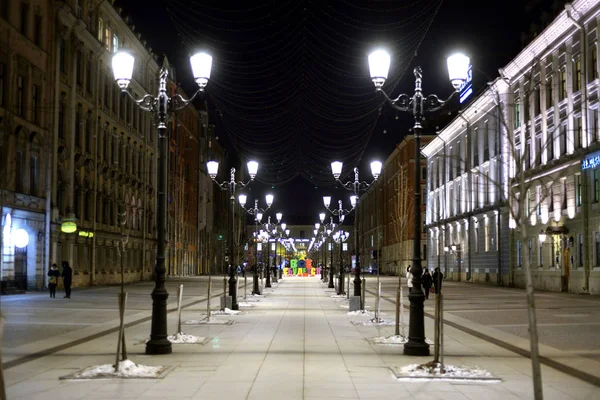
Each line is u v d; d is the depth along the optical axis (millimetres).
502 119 16547
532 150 47094
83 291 43000
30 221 39500
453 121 68000
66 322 21141
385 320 22406
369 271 118375
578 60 40781
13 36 37219
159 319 14031
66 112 45719
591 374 11414
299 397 9523
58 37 43656
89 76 50812
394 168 102562
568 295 39000
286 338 17031
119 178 57719
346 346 15414
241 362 12859
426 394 9820
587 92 38906
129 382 10641
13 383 10570
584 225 39438
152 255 69312
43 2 41688
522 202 8438
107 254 54719
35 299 33875
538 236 47062
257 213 54125
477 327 20328
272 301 34531
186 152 90812
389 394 9797
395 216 93562
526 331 19141
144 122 66750
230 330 19047
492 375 11195
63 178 45000
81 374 11078
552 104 44406
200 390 10008
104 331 18312
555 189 43688
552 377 11438
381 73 14352
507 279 53812
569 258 41969
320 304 31938
